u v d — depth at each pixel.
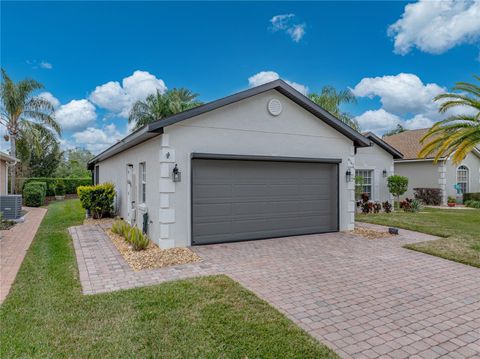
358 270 5.89
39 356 3.06
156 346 3.24
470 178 19.69
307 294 4.71
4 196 11.55
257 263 6.25
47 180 22.72
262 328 3.61
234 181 8.11
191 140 7.50
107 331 3.52
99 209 12.02
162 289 4.74
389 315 4.05
